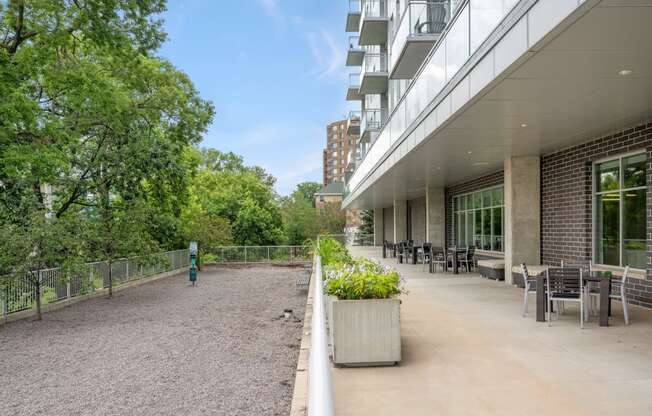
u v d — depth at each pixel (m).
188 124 21.94
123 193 20.47
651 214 9.08
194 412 5.70
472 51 7.18
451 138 10.48
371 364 5.61
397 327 5.61
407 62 15.20
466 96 7.50
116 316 13.13
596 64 5.71
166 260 19.47
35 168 14.73
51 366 8.06
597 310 9.03
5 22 14.68
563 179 12.27
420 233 30.98
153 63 20.97
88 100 16.02
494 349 6.25
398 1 17.86
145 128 20.95
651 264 9.08
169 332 10.83
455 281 14.33
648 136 9.12
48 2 14.09
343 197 40.53
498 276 14.30
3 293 12.16
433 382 4.98
